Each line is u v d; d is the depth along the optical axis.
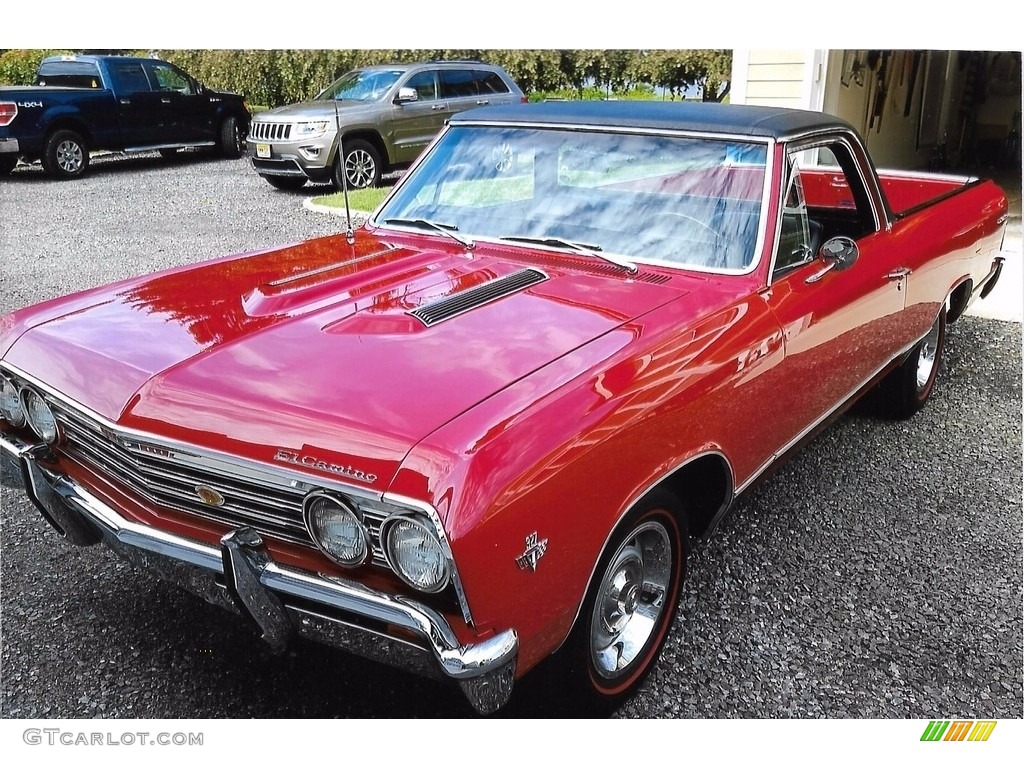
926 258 4.38
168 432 2.36
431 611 2.07
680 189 3.40
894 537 3.80
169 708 2.73
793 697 2.86
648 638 2.85
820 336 3.44
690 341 2.78
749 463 3.17
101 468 2.70
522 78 18.38
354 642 2.23
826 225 4.45
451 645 2.06
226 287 3.05
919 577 3.52
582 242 3.41
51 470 2.82
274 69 19.03
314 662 2.97
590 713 2.70
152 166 14.91
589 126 3.64
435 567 2.05
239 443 2.25
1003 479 4.34
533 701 2.62
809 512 3.99
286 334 2.64
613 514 2.43
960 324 6.86
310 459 2.15
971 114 13.68
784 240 3.31
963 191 5.11
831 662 3.03
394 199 3.96
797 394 3.39
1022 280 7.96
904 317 4.31
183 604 3.24
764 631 3.17
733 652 3.06
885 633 3.18
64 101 13.23
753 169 3.32
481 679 2.11
